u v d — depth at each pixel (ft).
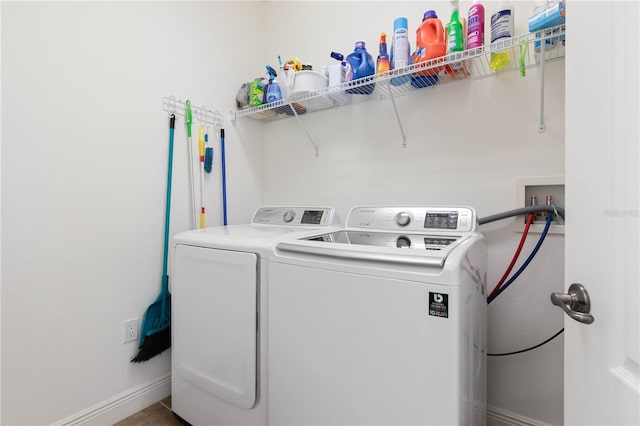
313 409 3.23
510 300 4.65
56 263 4.23
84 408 4.49
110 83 4.80
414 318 2.68
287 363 3.42
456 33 4.20
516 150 4.58
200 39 6.17
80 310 4.46
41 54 4.08
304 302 3.29
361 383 2.93
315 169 6.77
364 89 5.42
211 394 4.15
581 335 2.12
